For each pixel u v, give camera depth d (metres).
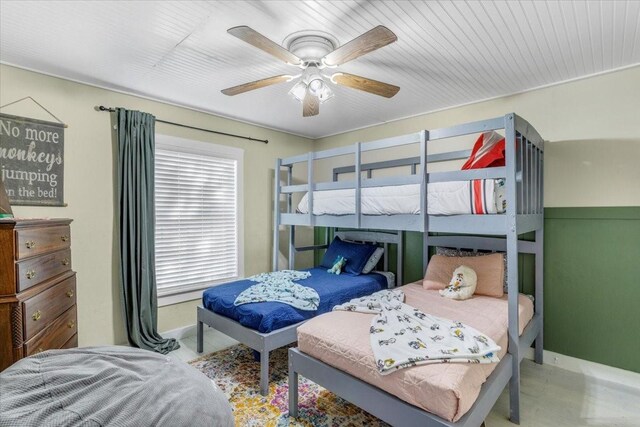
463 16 1.80
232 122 3.81
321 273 3.57
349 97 3.08
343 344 1.79
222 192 3.72
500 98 3.04
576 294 2.65
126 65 2.42
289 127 4.20
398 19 1.83
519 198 2.14
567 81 2.66
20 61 2.35
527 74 2.56
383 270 3.83
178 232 3.36
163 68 2.48
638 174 2.39
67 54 2.25
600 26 1.89
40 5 1.70
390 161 3.75
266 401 2.22
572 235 2.66
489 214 2.04
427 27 1.91
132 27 1.92
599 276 2.55
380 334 1.80
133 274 2.88
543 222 2.77
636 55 2.25
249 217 3.98
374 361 1.62
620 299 2.46
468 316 2.13
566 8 1.73
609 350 2.51
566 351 2.69
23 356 1.65
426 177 2.29
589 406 2.17
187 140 3.39
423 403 1.44
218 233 3.68
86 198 2.74
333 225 2.99
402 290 2.85
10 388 0.97
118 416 0.88
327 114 3.62
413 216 2.37
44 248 1.93
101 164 2.82
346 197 2.84
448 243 3.25
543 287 2.79
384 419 1.58
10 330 1.61
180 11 1.76
